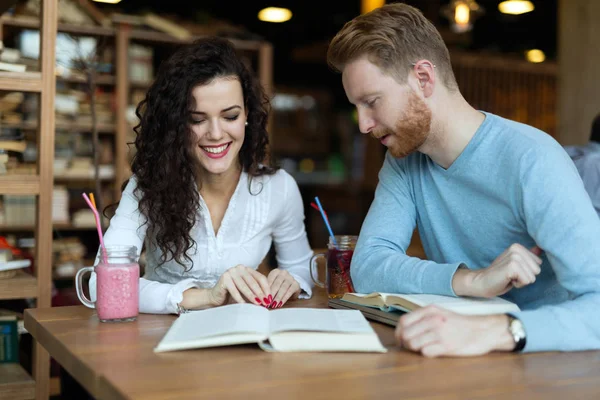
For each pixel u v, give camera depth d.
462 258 1.58
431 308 1.16
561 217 1.30
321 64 11.29
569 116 4.59
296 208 1.97
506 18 8.84
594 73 4.45
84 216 4.77
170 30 5.04
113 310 1.38
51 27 2.00
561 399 0.91
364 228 1.64
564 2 4.61
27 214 4.31
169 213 1.72
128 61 4.93
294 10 9.02
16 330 2.17
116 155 4.86
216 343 1.13
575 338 1.15
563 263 1.28
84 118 4.79
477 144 1.45
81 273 1.50
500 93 7.99
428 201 1.60
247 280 1.47
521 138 1.40
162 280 1.88
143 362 1.07
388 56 1.40
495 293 1.28
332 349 1.14
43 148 2.01
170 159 1.70
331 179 11.32
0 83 1.94
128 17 4.88
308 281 1.91
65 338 1.23
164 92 1.67
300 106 11.85
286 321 1.22
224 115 1.67
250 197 1.86
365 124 1.47
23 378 2.00
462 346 1.12
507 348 1.13
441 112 1.46
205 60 1.66
